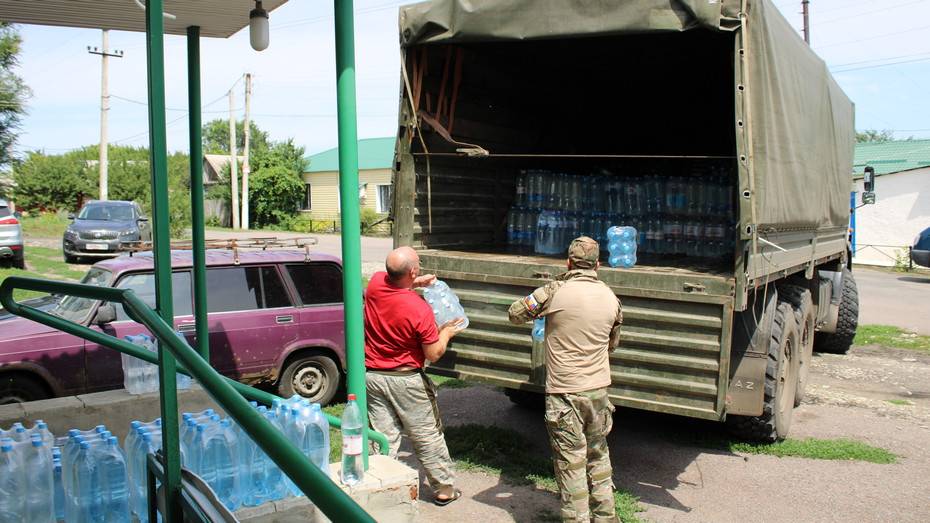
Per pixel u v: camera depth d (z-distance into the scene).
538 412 7.04
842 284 9.55
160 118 2.30
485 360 5.12
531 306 4.40
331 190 44.53
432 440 4.76
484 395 7.70
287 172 44.34
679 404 4.51
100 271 6.62
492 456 5.69
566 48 6.50
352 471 3.27
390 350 4.67
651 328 4.60
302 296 6.95
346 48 3.17
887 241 28.14
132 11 4.48
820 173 6.88
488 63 6.43
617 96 8.52
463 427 6.34
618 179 6.56
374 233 34.81
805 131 6.01
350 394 3.38
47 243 25.30
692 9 4.38
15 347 5.77
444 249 6.09
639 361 4.61
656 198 6.41
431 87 5.72
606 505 4.33
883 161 30.14
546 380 4.41
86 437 2.97
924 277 22.97
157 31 2.28
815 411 7.19
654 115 8.70
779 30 5.10
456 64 5.90
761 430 5.76
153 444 2.94
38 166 41.91
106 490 2.94
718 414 4.38
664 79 7.80
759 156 4.58
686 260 5.82
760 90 4.54
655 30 4.50
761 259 4.76
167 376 2.15
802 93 5.86
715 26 4.34
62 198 42.28
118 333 6.16
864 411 7.25
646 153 9.01
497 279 5.12
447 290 5.21
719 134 8.55
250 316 6.64
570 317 4.25
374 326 4.70
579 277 4.38
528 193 6.95
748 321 5.30
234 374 6.56
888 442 6.25
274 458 1.52
